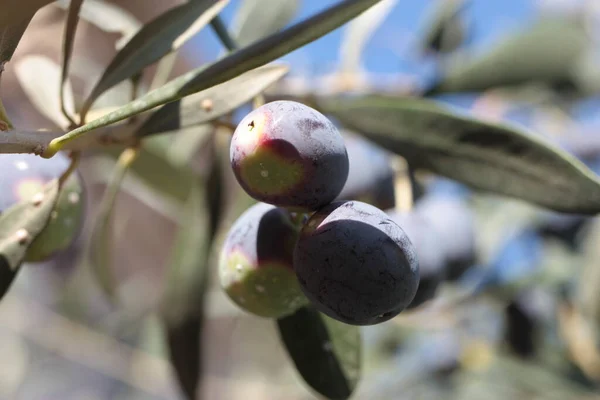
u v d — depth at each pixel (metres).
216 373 0.71
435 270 0.26
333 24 0.18
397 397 0.55
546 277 0.45
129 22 0.28
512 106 0.42
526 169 0.25
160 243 0.78
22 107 0.48
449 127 0.26
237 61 0.18
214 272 0.39
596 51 0.41
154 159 0.35
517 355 0.48
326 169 0.19
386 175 0.29
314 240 0.19
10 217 0.21
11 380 0.66
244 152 0.19
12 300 0.63
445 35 0.40
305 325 0.23
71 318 0.60
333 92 0.33
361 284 0.19
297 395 0.64
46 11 0.45
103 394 0.73
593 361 0.45
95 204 0.54
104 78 0.21
